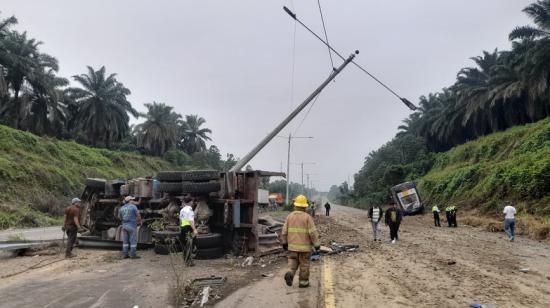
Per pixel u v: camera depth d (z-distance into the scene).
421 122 74.50
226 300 6.51
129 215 10.62
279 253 11.68
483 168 38.25
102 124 59.78
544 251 13.46
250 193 11.19
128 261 10.12
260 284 7.69
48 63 49.59
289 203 51.06
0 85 38.78
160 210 12.03
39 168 33.97
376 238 16.91
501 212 27.36
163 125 71.94
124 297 6.59
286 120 17.27
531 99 40.31
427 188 51.88
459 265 10.19
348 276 8.60
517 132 40.28
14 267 9.30
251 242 10.98
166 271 8.86
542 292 7.22
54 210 30.16
